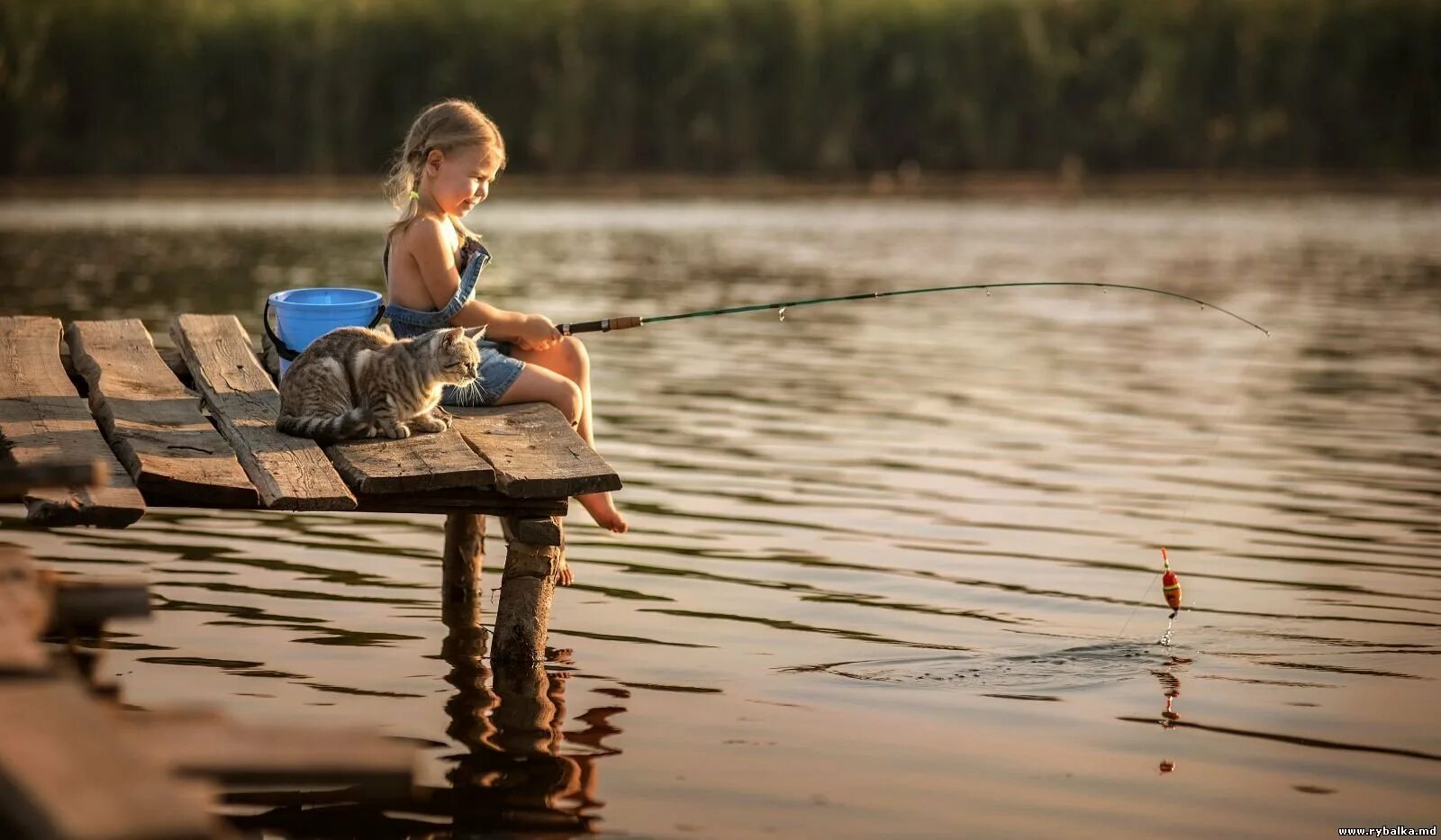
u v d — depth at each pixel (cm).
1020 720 820
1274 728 811
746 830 670
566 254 3912
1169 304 2986
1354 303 2925
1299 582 1103
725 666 908
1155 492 1399
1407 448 1593
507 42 7206
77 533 1226
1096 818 693
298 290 1072
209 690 839
